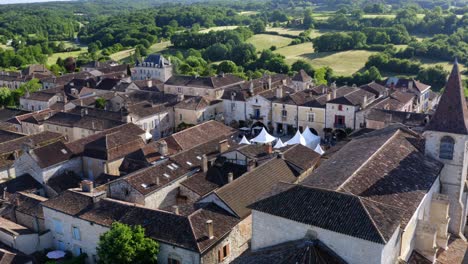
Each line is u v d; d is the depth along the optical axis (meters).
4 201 74.94
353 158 52.50
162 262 55.22
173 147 91.69
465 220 59.66
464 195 57.59
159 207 69.19
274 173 68.12
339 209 41.34
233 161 76.25
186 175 73.81
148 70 196.38
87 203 63.50
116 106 139.25
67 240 64.25
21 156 87.25
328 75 188.62
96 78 176.75
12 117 131.75
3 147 98.81
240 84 153.88
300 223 42.09
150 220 57.62
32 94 156.50
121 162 93.00
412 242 46.84
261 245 45.31
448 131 53.19
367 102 119.88
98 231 59.97
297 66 199.38
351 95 118.38
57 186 84.62
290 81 162.00
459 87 53.31
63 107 141.50
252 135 124.00
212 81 154.38
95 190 70.56
